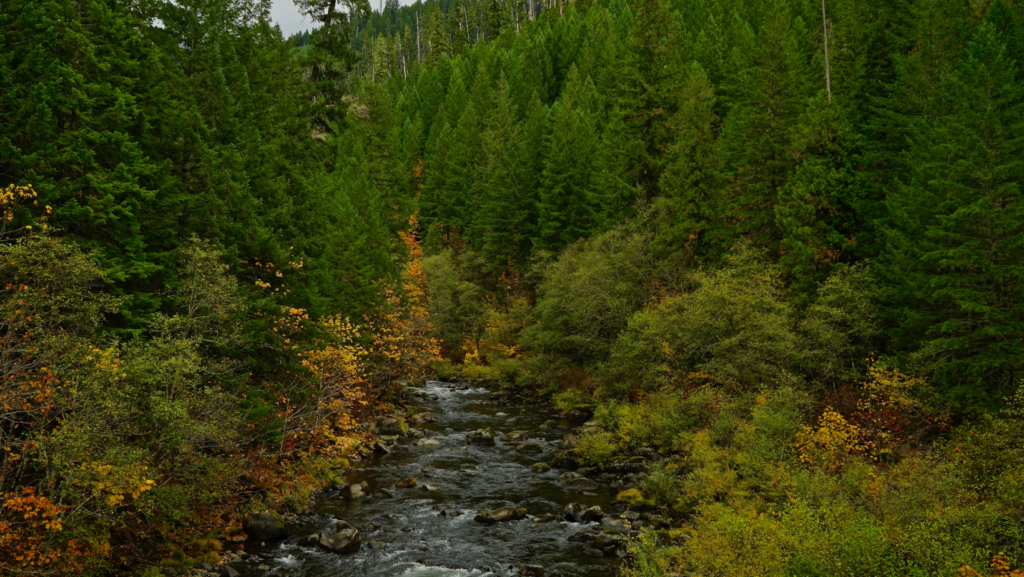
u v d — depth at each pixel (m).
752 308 25.55
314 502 21.05
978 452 14.73
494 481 23.95
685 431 24.48
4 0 15.50
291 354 22.30
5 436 11.46
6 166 15.09
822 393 24.64
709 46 56.31
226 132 23.42
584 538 18.22
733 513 14.95
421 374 46.25
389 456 27.44
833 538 11.44
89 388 11.51
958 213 19.05
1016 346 18.16
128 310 16.03
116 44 17.94
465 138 71.12
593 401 34.44
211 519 16.89
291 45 34.28
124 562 13.84
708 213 33.78
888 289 22.67
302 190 26.59
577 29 94.44
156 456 14.58
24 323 11.38
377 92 67.75
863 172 27.73
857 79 34.28
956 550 10.62
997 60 21.50
